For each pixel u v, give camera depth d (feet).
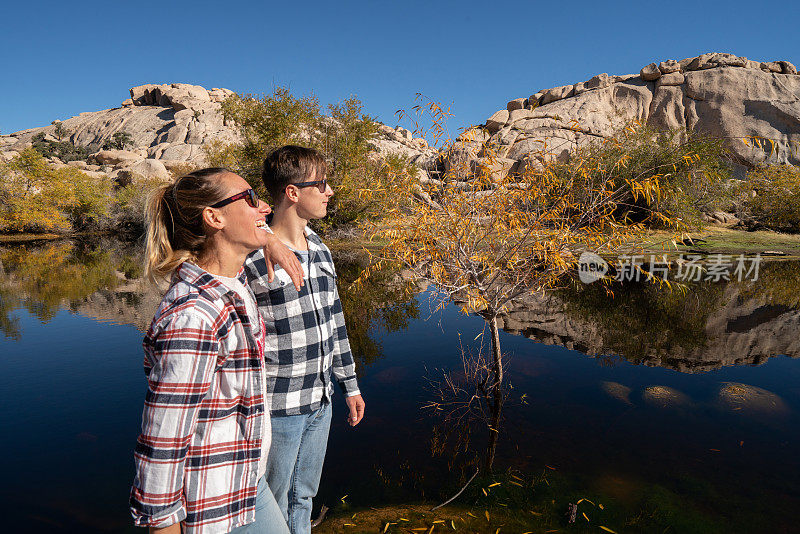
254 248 3.77
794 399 13.29
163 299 3.34
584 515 8.14
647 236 12.45
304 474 5.68
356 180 57.31
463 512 8.32
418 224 12.12
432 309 25.54
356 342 19.65
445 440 11.08
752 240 51.70
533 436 11.25
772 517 8.09
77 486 9.39
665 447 10.63
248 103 66.39
